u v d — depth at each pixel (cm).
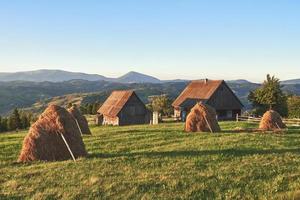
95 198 1490
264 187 1620
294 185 1639
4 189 1634
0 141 3544
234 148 2534
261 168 1928
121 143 2967
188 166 1966
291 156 2236
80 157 2238
